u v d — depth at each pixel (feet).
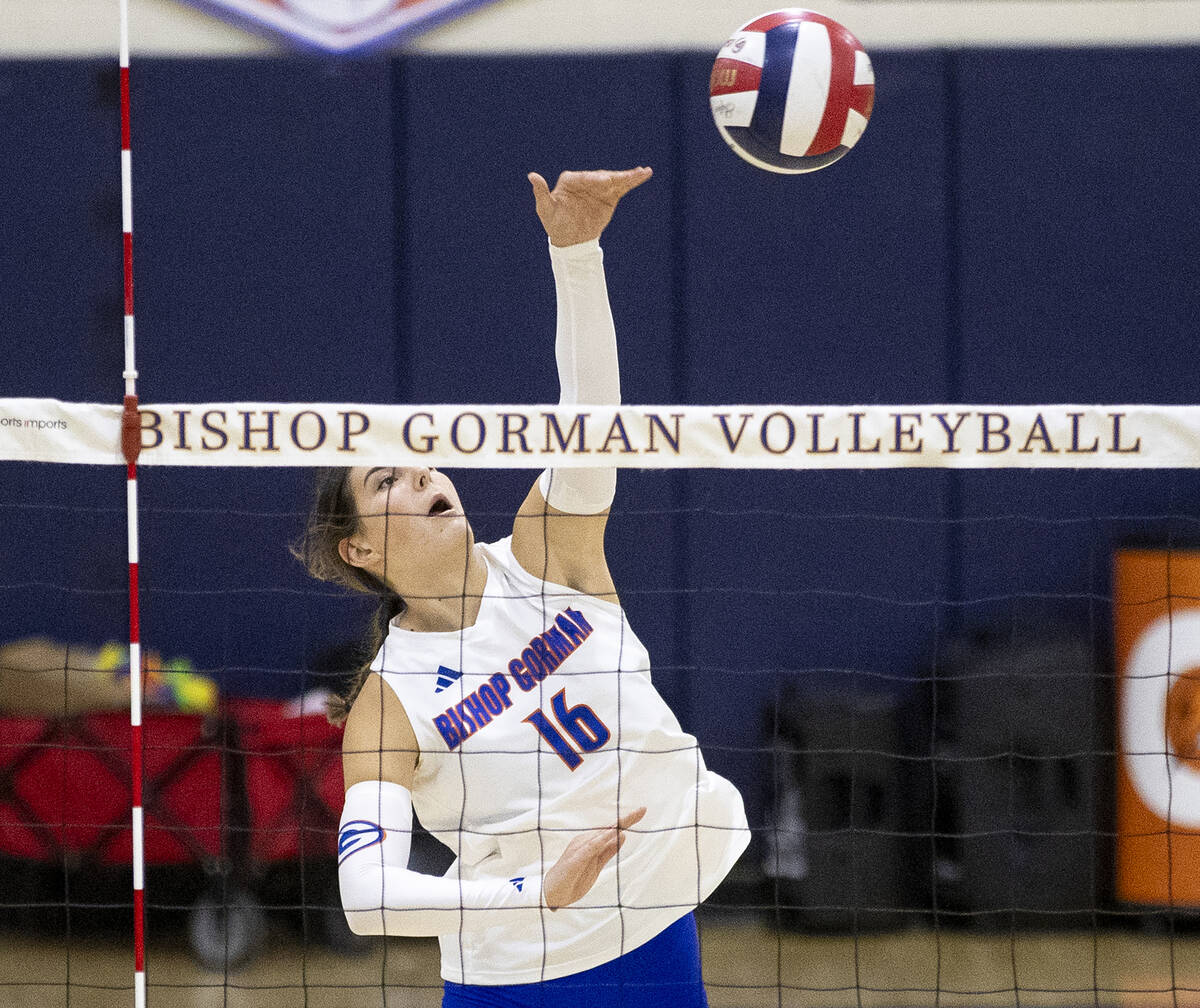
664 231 75.92
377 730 30.89
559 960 30.78
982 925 66.59
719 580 75.41
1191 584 68.13
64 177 75.56
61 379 75.92
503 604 32.50
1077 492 74.28
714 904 68.28
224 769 62.85
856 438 32.35
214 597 74.90
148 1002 58.95
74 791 64.69
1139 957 62.80
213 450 32.73
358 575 34.63
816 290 75.92
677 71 75.61
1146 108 74.79
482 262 76.48
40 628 75.10
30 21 75.20
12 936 65.05
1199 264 74.84
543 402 76.74
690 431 31.96
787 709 72.79
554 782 30.89
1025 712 69.00
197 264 76.07
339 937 65.57
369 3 75.72
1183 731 66.44
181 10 75.46
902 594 74.95
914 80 75.31
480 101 75.92
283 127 75.92
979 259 75.56
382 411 32.19
